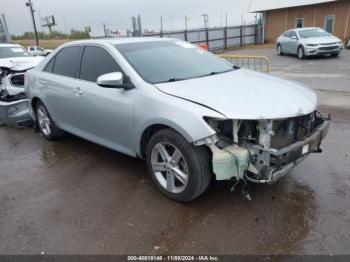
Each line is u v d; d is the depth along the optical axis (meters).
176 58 4.23
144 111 3.43
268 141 2.97
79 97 4.33
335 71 12.32
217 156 2.97
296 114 3.04
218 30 28.12
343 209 3.25
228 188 3.70
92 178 4.14
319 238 2.85
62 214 3.37
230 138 3.11
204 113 2.98
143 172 4.24
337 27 27.02
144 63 3.88
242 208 3.32
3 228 3.18
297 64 15.31
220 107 2.99
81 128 4.62
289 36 18.94
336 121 6.00
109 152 4.99
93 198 3.65
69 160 4.77
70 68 4.68
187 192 3.26
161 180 3.58
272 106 3.06
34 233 3.09
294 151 3.04
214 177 3.73
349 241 2.79
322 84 9.73
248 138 3.05
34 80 5.40
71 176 4.24
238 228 3.02
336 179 3.84
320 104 7.27
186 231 3.01
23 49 11.07
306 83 10.07
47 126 5.51
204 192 3.61
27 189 3.95
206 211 3.29
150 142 3.48
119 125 3.84
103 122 4.07
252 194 3.56
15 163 4.78
